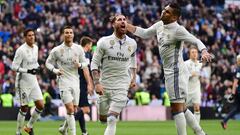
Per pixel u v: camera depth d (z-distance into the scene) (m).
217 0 48.16
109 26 38.91
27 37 16.58
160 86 35.00
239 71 22.69
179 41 12.00
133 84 13.34
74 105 15.62
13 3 40.28
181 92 12.05
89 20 40.19
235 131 21.33
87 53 17.45
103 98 12.88
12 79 32.25
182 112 12.08
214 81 36.34
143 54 38.44
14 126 24.12
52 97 32.25
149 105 33.78
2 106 30.78
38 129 21.80
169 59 12.09
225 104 34.28
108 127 12.60
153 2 45.00
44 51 34.69
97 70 12.73
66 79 15.52
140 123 28.27
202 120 32.56
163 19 11.98
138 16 41.97
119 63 12.73
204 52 11.52
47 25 38.81
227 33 43.53
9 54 34.69
